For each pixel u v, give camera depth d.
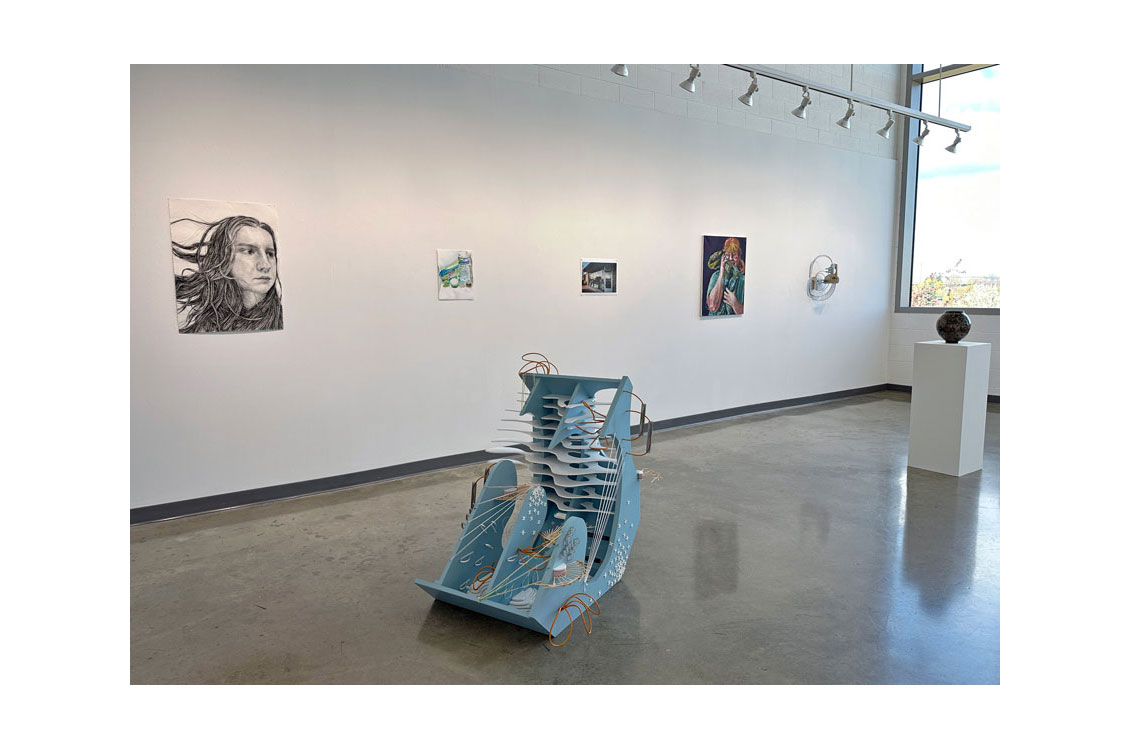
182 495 4.16
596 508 3.28
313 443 4.62
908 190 8.74
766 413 7.52
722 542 3.71
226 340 4.25
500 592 2.96
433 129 4.98
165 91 3.96
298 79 4.40
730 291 7.10
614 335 6.20
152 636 2.72
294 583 3.21
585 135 5.83
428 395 5.11
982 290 8.27
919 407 5.16
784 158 7.48
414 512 4.23
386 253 4.83
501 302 5.43
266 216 4.33
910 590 3.12
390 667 2.49
